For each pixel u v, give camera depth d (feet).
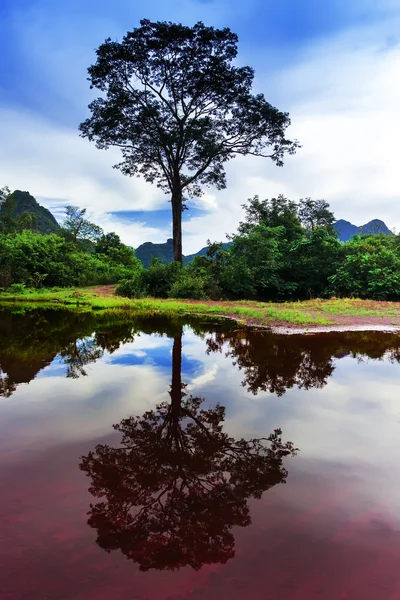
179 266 60.49
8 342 20.57
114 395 11.94
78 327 26.61
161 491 6.60
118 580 4.54
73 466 7.39
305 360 17.11
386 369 15.61
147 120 62.59
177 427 9.50
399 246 68.49
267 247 64.54
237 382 13.62
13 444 8.36
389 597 4.32
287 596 4.33
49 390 12.38
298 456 8.03
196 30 58.13
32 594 4.31
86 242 141.69
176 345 20.31
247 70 61.72
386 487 6.78
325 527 5.62
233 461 7.75
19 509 5.95
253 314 33.24
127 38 57.67
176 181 68.64
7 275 60.75
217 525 5.63
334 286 60.13
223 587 4.45
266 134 68.03
